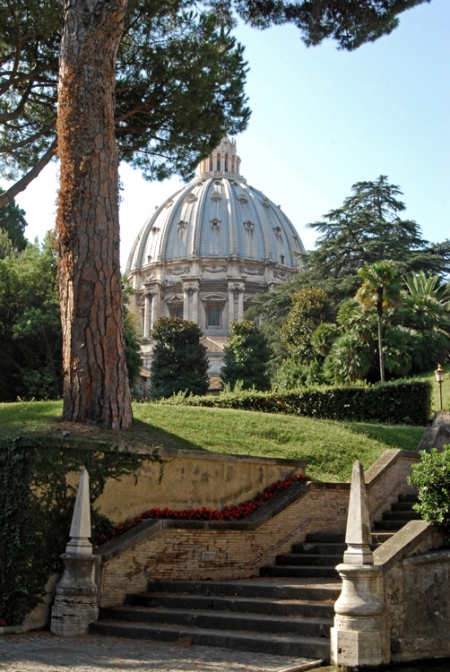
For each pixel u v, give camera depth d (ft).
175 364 285.02
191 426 54.03
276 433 57.36
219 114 68.54
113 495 39.50
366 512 29.53
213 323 445.37
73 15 49.19
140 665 26.22
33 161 72.79
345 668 26.86
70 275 46.83
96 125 48.24
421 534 31.42
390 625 28.89
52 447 37.32
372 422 80.18
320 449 55.93
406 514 46.80
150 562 38.14
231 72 69.46
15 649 29.86
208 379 295.89
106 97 48.88
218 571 40.42
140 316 463.42
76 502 36.27
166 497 41.96
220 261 451.53
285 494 46.06
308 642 27.96
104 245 47.09
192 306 439.22
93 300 46.37
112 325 46.75
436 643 29.81
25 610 34.88
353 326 153.99
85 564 35.06
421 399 80.53
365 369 149.59
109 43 49.37
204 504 43.62
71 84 48.47
